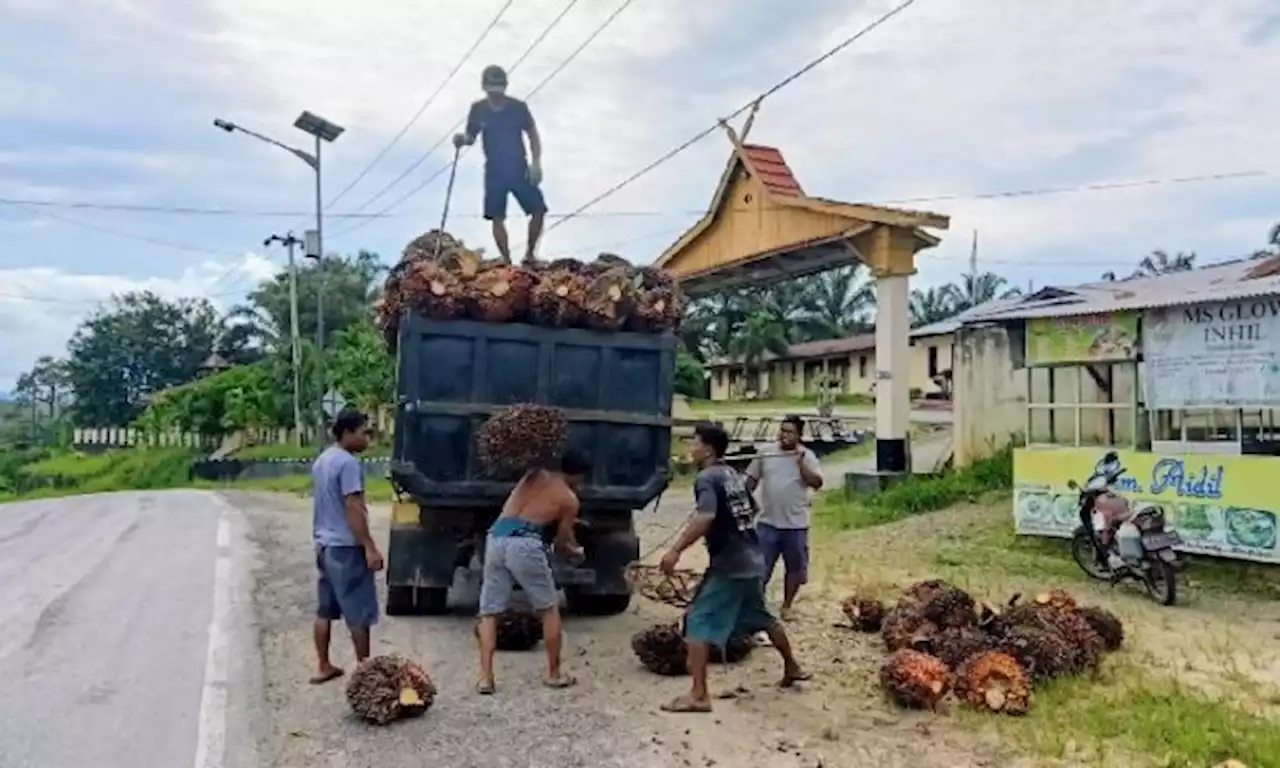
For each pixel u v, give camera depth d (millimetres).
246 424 52312
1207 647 8758
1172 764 5895
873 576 12000
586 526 9781
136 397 80188
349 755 6105
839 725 6621
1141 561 10750
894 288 17656
